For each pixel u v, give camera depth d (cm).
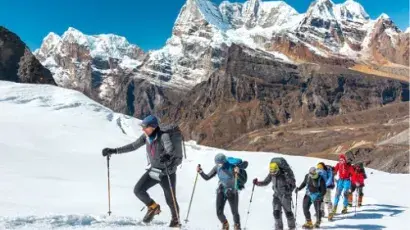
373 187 2531
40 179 1909
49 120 4469
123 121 5591
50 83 9875
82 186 1825
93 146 3309
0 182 1783
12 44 9856
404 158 13888
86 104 5788
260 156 3234
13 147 2831
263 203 1884
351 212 1742
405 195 2248
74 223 905
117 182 2058
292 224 1250
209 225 1362
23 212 1095
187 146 3791
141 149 3356
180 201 1794
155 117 954
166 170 947
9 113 4538
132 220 995
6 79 9256
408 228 1345
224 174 1138
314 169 1373
